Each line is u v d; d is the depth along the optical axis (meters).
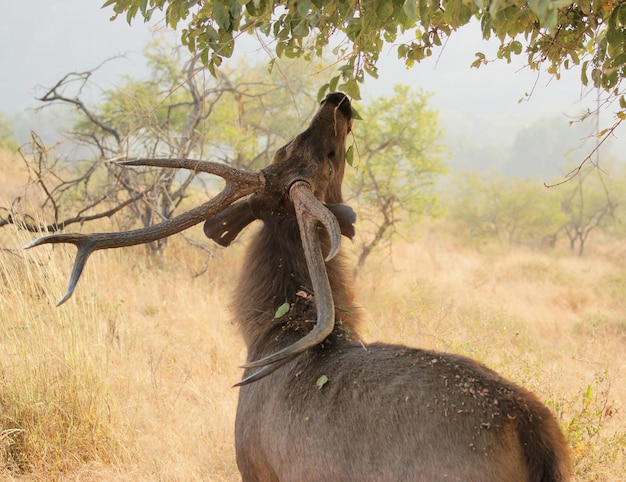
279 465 3.92
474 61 5.12
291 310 4.44
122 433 6.76
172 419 7.31
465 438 3.27
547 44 4.90
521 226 37.59
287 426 3.85
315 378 3.87
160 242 13.27
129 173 12.56
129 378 7.96
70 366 6.83
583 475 6.16
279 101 17.45
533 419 3.33
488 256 27.02
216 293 11.52
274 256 4.53
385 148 17.27
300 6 4.18
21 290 7.67
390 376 3.62
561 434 3.38
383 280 15.01
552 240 37.81
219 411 7.35
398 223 21.31
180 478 6.23
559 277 20.67
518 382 7.51
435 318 10.62
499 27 3.83
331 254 3.51
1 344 6.99
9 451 6.46
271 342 4.40
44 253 7.72
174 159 4.14
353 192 17.12
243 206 4.62
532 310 14.20
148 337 9.29
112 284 10.95
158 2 4.43
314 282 3.76
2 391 6.67
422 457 3.31
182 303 10.69
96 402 6.84
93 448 6.55
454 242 33.16
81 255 3.76
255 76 17.55
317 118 4.73
